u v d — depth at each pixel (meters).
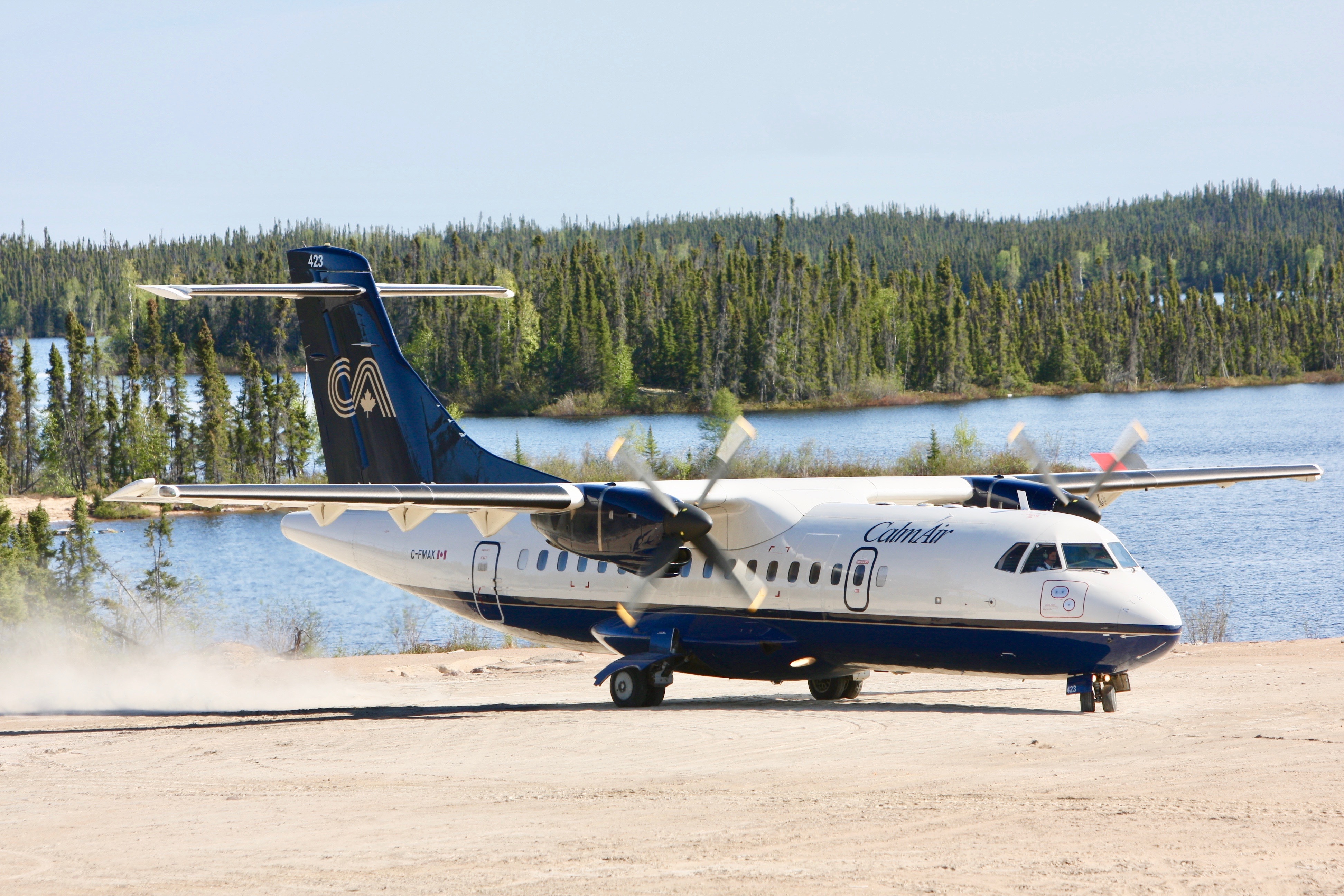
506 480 74.12
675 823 34.66
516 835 34.06
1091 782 38.53
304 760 50.00
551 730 55.69
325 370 82.94
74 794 44.22
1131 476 77.00
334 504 61.66
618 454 65.75
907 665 63.94
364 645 131.00
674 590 70.38
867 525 66.00
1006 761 43.28
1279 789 36.59
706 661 69.75
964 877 27.89
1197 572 160.12
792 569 66.62
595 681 69.69
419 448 79.38
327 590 169.00
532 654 101.06
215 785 44.72
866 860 29.72
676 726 55.62
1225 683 68.06
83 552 141.38
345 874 30.38
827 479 74.00
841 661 66.06
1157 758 43.00
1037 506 71.50
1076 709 60.19
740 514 69.25
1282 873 27.47
